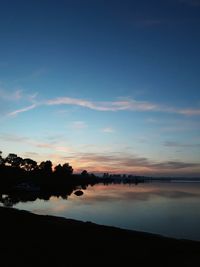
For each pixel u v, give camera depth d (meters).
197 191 144.38
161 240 26.16
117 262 18.48
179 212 55.44
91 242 23.56
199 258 20.14
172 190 157.88
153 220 46.06
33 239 23.50
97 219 47.44
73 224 32.59
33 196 103.69
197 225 41.50
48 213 55.41
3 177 167.12
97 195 110.25
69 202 79.19
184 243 25.23
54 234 26.03
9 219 33.62
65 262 17.78
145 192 134.00
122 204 71.94
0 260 17.39
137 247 22.70
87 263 17.89
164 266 18.09
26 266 16.50
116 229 30.44
